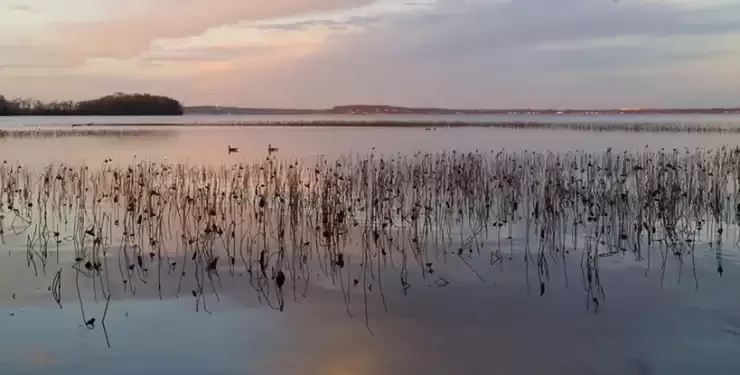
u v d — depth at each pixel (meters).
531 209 10.07
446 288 5.96
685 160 12.53
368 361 4.27
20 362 4.20
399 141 27.73
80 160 17.70
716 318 5.05
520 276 6.35
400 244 7.80
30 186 12.35
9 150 21.56
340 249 7.53
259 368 4.15
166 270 6.54
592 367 4.18
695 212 8.88
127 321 5.02
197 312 5.26
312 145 25.16
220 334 4.75
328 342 4.61
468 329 4.88
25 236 8.13
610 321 5.03
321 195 10.03
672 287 5.91
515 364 4.22
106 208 10.23
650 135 31.09
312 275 6.40
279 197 10.02
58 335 4.70
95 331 4.79
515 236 8.27
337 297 5.68
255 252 7.39
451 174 11.18
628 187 11.28
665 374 4.05
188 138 30.72
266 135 34.47
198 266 6.71
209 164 16.48
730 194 9.99
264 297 5.67
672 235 8.00
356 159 17.88
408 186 11.84
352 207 9.74
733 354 4.34
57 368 4.11
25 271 6.41
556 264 6.82
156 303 5.48
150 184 11.38
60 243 7.74
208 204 9.14
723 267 6.57
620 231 7.91
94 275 6.23
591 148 21.75
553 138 29.58
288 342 4.61
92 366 4.15
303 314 5.21
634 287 5.94
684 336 4.68
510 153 19.25
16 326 4.88
